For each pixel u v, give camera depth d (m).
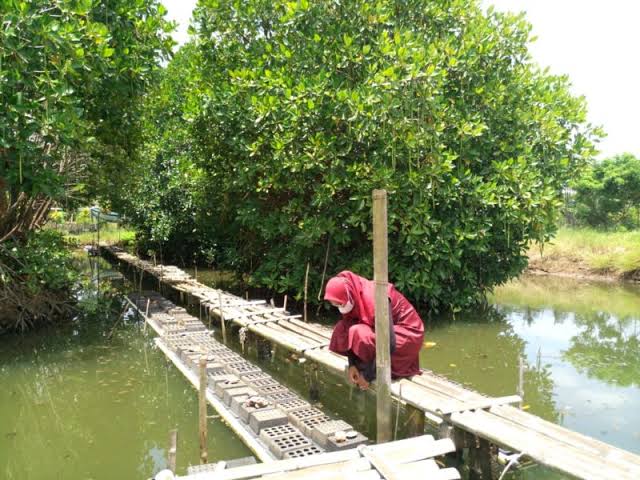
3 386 7.34
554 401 6.39
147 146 17.53
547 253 17.64
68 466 5.13
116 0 9.09
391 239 10.13
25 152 7.59
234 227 13.02
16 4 7.21
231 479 3.77
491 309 11.91
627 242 16.92
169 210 18.22
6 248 9.88
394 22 9.82
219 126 11.05
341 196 10.07
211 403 5.73
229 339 9.63
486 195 9.34
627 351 8.69
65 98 7.60
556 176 10.59
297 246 10.33
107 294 14.02
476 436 4.66
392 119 8.92
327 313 11.01
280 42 10.46
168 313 10.16
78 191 12.89
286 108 9.27
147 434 5.82
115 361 8.33
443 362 8.02
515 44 10.52
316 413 5.20
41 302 10.25
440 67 9.42
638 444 5.16
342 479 3.75
